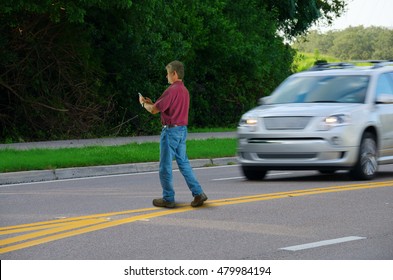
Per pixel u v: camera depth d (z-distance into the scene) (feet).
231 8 188.24
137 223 48.80
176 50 155.74
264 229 46.42
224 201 58.49
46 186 72.38
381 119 74.54
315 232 45.34
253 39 188.85
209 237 43.98
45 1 121.90
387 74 78.02
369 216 51.16
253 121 72.43
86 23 140.67
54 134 137.59
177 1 159.53
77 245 41.91
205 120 183.42
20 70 134.82
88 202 59.36
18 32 133.59
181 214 52.39
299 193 62.80
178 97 55.26
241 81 189.78
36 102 135.44
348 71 77.46
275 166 71.41
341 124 70.38
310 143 70.08
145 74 151.53
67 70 139.54
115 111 149.59
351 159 70.79
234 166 96.32
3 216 52.26
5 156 90.53
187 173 55.57
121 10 141.08
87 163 86.02
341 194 62.08
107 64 147.74
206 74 183.73
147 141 128.16
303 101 75.41
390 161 76.33
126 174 85.92
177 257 38.75
